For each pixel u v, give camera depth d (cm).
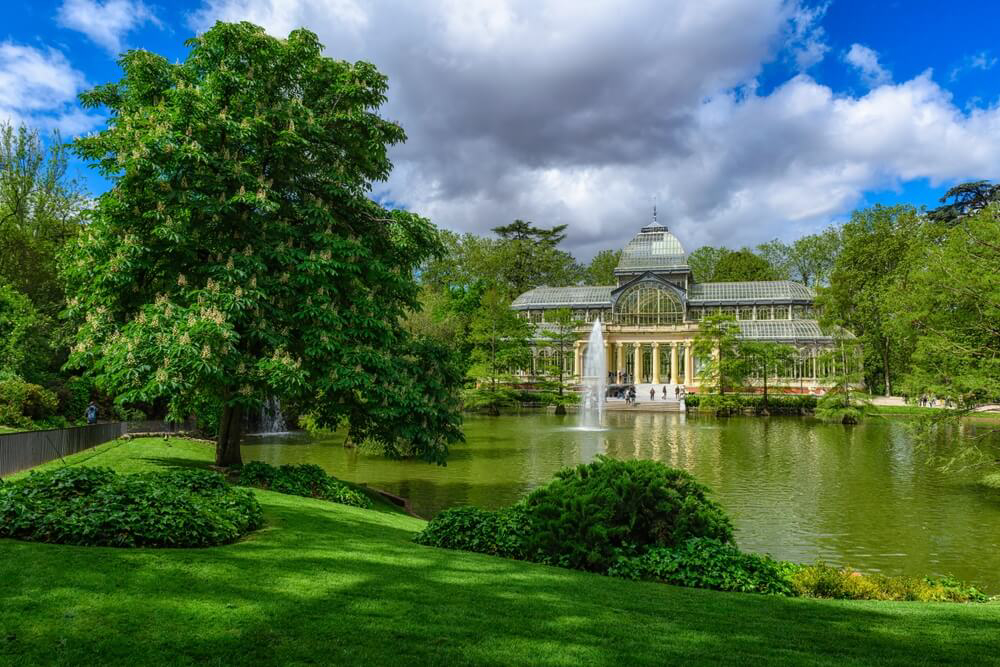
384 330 1938
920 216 8119
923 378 2995
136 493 1002
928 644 736
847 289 7588
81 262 1723
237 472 1916
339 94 1966
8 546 826
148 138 1609
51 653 541
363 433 2162
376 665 555
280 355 1716
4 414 2962
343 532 1197
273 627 627
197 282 1809
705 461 3281
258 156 1861
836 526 2006
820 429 4962
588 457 3347
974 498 2412
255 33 1812
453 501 2298
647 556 1162
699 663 615
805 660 645
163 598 683
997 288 2667
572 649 625
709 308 9606
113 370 1588
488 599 790
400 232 2011
